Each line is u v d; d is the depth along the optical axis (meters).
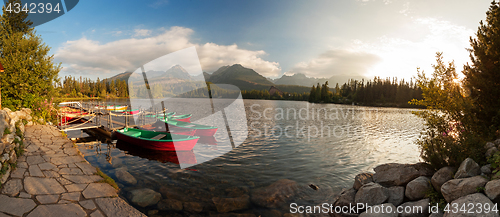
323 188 8.08
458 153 5.46
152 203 6.62
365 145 16.22
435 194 5.13
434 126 6.72
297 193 7.54
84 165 8.27
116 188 7.15
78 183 6.66
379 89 110.88
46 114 16.34
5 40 14.62
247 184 8.30
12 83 14.26
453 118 6.68
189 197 7.14
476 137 5.64
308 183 8.54
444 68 6.86
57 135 12.70
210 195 7.32
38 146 9.72
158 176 8.98
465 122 6.44
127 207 5.86
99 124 18.17
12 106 13.55
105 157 11.83
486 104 6.24
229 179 8.77
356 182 6.81
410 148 15.48
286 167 10.45
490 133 5.93
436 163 5.87
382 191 5.82
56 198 5.59
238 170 9.85
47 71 16.02
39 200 5.34
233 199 7.03
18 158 7.70
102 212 5.38
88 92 86.06
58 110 17.80
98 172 7.80
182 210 6.33
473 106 6.37
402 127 27.33
